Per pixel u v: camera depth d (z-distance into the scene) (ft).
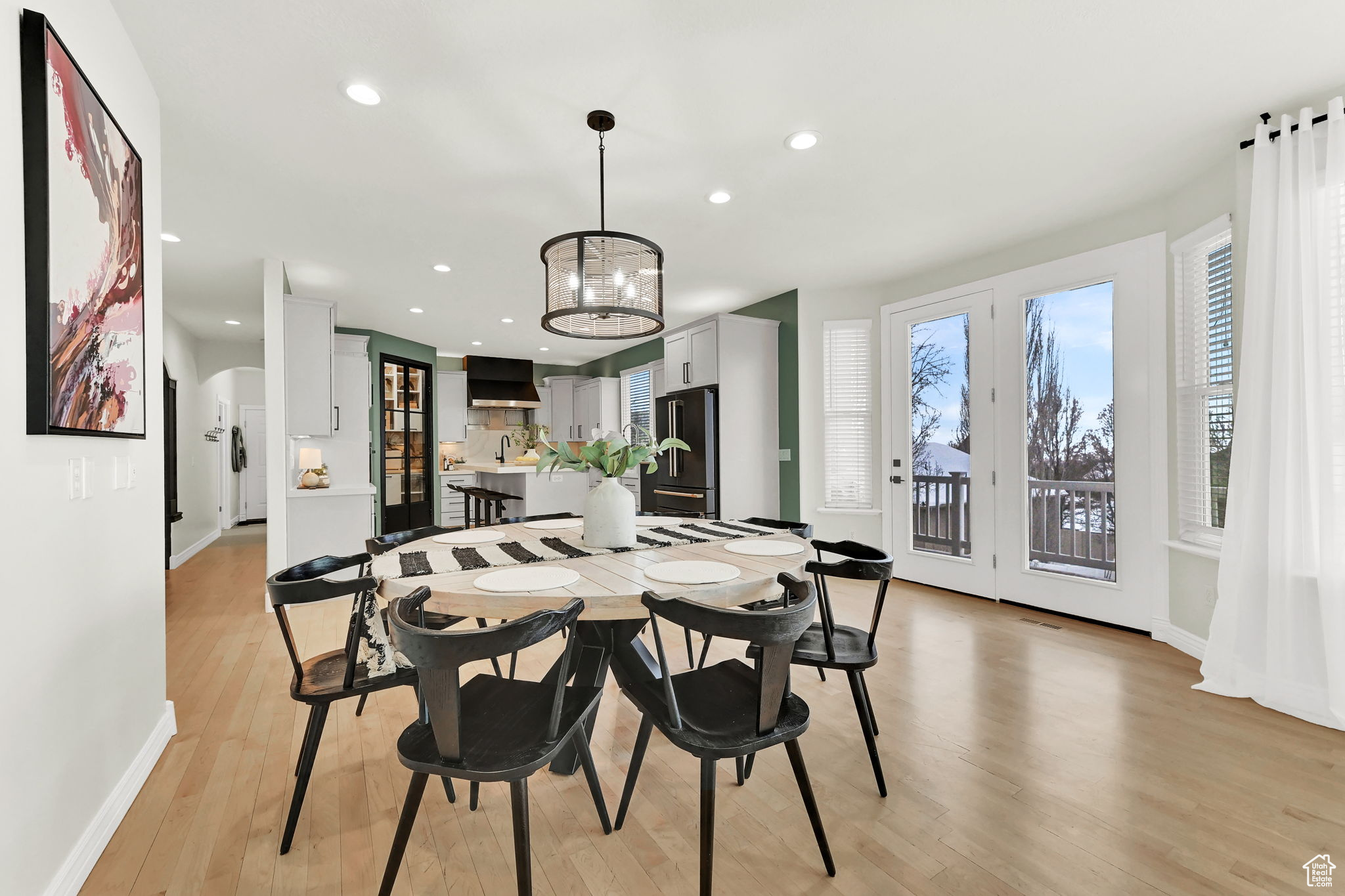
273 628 12.05
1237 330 8.84
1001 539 13.26
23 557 4.21
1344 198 7.29
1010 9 6.04
